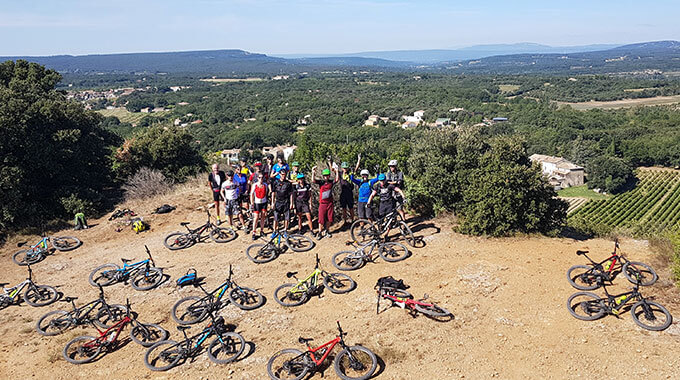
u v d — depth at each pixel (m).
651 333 7.04
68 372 7.16
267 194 11.75
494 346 7.07
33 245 12.95
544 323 7.56
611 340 6.97
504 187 11.39
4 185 14.27
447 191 12.98
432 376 6.51
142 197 18.38
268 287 9.38
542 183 11.68
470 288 8.79
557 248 10.50
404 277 9.41
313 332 7.71
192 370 6.99
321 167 13.86
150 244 12.42
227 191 12.26
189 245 11.95
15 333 8.38
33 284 9.56
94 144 21.44
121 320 7.80
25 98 17.86
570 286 8.69
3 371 7.27
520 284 8.84
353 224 11.20
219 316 8.37
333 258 10.05
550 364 6.59
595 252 10.19
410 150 21.56
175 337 7.84
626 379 6.16
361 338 7.44
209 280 9.88
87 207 16.05
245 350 7.31
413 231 12.02
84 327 8.44
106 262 11.39
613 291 8.34
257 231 12.62
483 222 11.25
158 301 9.12
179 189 18.89
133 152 23.53
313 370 6.69
